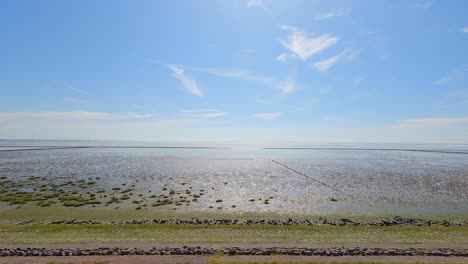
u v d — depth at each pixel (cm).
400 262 1386
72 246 1700
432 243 1791
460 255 1515
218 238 1908
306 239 1891
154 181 4981
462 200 3625
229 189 4325
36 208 3073
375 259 1446
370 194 3991
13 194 3728
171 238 1906
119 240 1841
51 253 1537
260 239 1883
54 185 4459
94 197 3638
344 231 2166
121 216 2806
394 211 3086
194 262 1396
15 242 1789
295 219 2725
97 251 1567
